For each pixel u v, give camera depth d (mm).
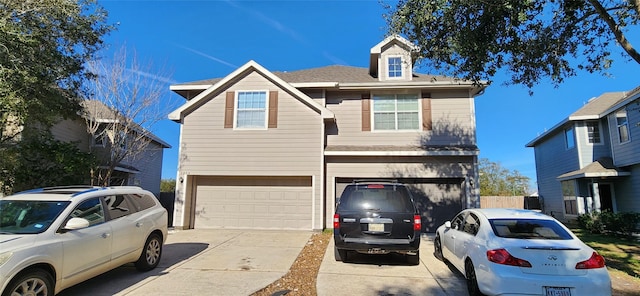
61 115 10680
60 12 9211
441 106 13555
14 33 7750
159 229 7152
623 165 16047
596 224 14484
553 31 8039
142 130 15039
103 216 5801
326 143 13617
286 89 12984
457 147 12836
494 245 5059
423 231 12656
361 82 13727
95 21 10273
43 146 10438
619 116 16469
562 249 4746
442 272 6848
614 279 6762
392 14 7984
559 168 20641
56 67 9445
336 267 7180
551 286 4547
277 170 12609
